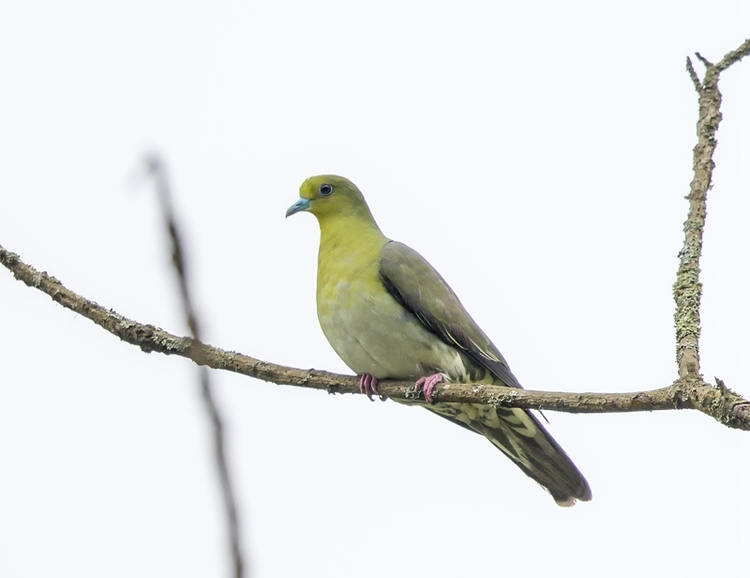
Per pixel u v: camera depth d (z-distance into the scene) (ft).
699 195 24.18
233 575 9.23
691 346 21.45
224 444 9.24
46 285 26.89
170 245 8.88
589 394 23.12
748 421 18.57
